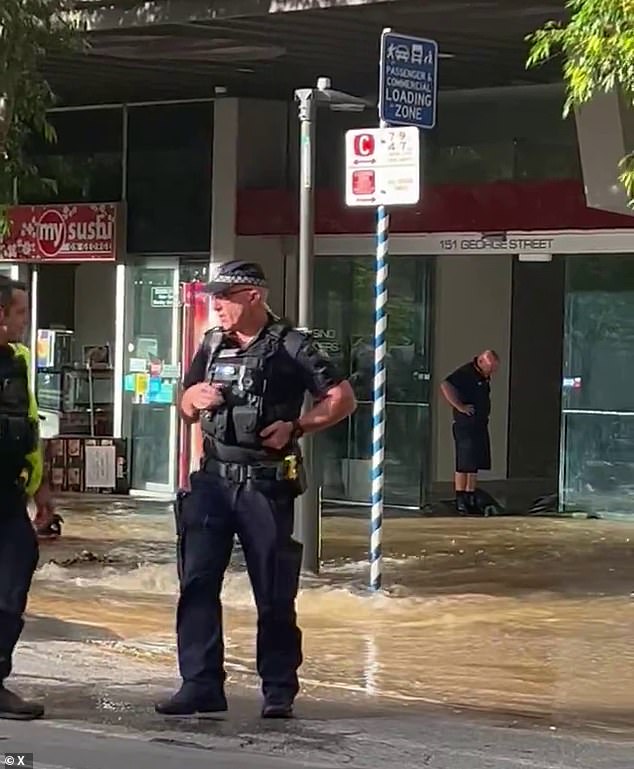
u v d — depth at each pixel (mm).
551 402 22219
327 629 11180
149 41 16625
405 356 20000
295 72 18531
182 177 20344
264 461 7855
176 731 7777
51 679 9219
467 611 11953
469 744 7641
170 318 20359
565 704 8945
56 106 21125
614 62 10148
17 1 13328
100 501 19422
